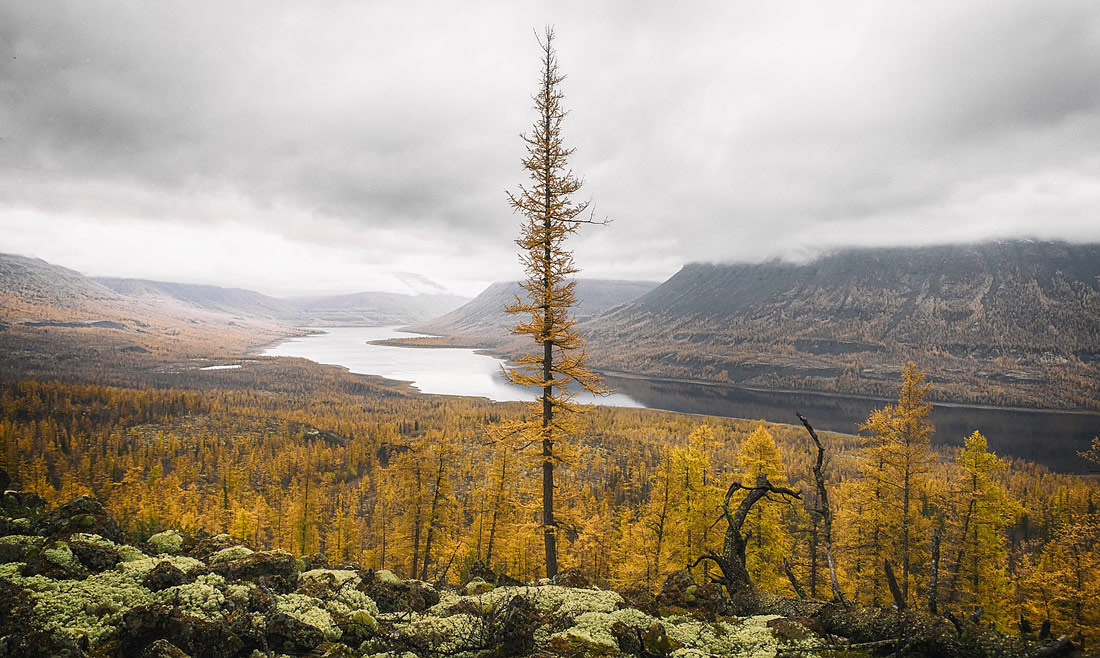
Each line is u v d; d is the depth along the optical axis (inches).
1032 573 1170.0
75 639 221.9
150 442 5428.2
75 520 353.4
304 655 259.0
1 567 282.8
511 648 280.8
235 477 3257.9
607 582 1266.0
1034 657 232.2
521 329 778.8
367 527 2618.1
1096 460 1546.5
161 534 417.7
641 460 4220.0
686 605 357.1
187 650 231.8
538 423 773.9
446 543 1378.0
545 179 765.3
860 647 269.0
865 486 1161.4
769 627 294.2
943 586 1031.0
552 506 799.7
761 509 1024.2
